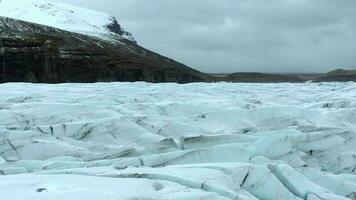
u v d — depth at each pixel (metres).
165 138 12.13
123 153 11.18
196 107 16.66
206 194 6.98
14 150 11.27
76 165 9.67
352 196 9.32
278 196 8.18
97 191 6.70
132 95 20.69
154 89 28.19
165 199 6.70
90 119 14.48
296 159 10.78
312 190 8.55
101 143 12.24
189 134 13.19
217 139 11.72
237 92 28.00
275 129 14.15
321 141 12.05
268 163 9.12
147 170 8.21
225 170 8.31
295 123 15.29
